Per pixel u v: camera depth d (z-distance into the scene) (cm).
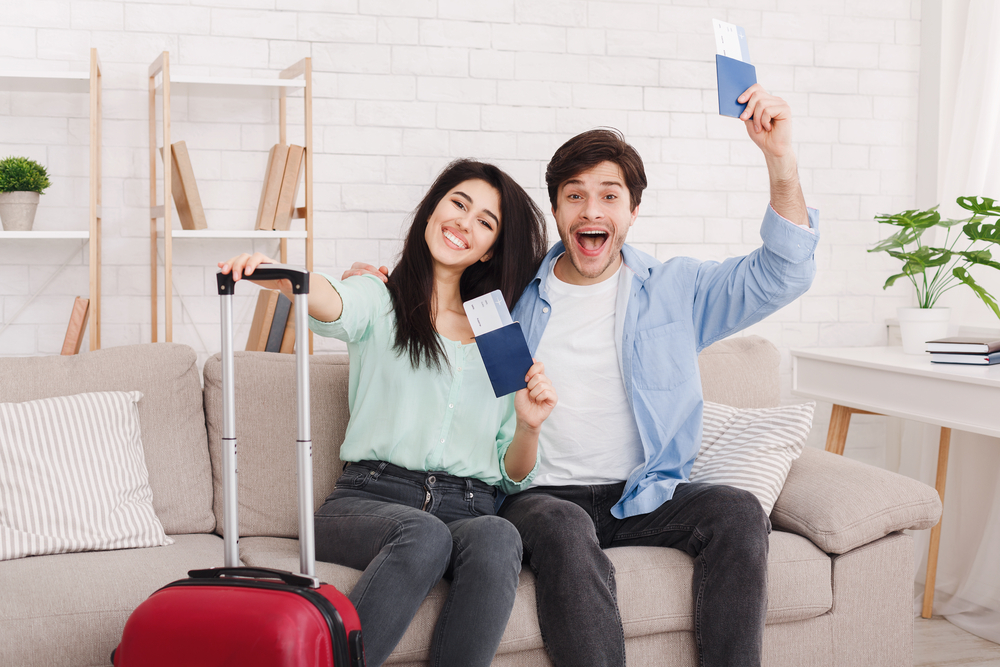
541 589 151
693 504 166
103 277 244
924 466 268
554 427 181
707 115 284
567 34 272
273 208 235
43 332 242
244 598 115
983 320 267
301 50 254
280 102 251
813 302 296
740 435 197
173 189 242
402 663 146
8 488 166
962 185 270
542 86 271
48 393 184
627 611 158
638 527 174
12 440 169
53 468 170
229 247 255
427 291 175
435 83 263
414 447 167
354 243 260
